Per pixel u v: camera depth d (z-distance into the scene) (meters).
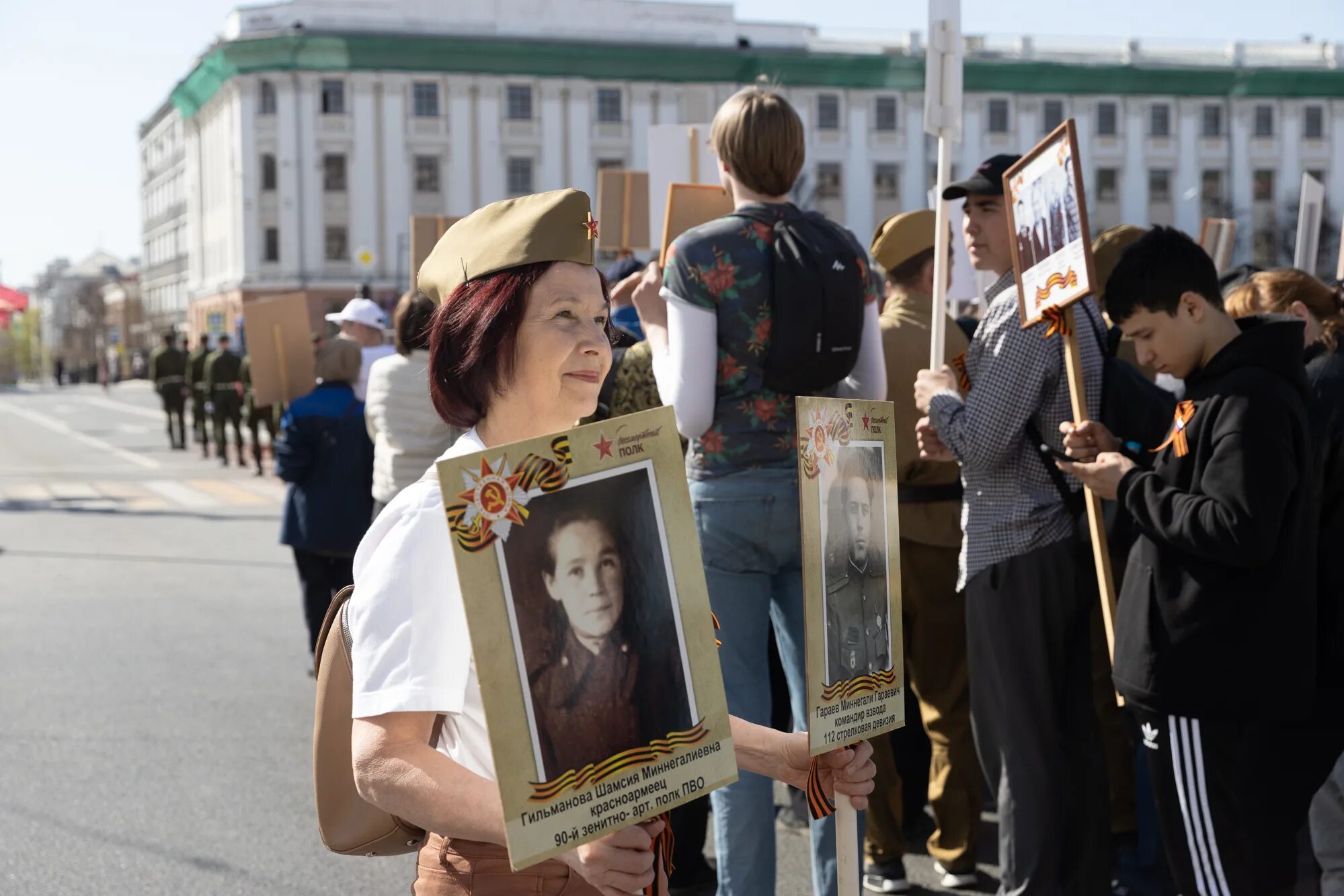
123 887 3.89
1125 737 4.11
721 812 3.12
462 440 1.70
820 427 1.86
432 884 1.69
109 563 9.89
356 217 53.03
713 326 3.05
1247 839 2.69
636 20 54.53
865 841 3.96
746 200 3.20
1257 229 58.97
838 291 3.07
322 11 52.66
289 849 4.20
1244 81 58.09
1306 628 2.63
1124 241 4.42
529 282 1.66
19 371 115.12
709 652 1.52
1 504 14.03
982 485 3.32
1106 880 3.28
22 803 4.59
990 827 4.49
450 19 53.31
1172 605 2.68
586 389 1.68
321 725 1.73
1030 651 3.25
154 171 80.94
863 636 1.92
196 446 23.25
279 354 8.07
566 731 1.41
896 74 55.50
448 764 1.52
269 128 52.69
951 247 5.71
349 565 6.45
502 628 1.38
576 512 1.44
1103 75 57.03
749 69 55.00
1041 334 3.23
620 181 6.42
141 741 5.31
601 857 1.45
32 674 6.38
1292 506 2.62
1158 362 2.83
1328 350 3.33
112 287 102.38
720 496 3.08
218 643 7.11
